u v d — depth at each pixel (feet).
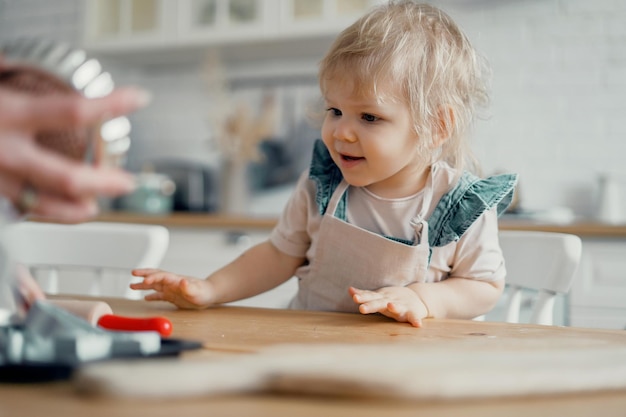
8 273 1.50
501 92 8.02
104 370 1.08
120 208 9.08
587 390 1.22
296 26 8.13
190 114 9.61
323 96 3.61
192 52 9.14
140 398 1.03
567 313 5.99
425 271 3.32
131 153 9.77
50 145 1.20
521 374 1.16
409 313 2.40
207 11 8.66
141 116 9.80
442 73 3.67
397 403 1.09
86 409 0.99
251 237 6.95
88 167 1.16
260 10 8.32
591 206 7.75
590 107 7.79
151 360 1.27
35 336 1.27
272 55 9.12
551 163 7.87
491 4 8.08
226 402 1.06
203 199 9.35
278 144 8.99
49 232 4.09
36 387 1.13
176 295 2.91
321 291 3.58
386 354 1.41
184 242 7.20
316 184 3.79
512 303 3.69
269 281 3.78
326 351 1.45
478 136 8.05
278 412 1.01
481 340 1.91
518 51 7.99
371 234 3.34
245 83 9.30
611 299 5.91
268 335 1.98
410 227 3.66
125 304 2.91
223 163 8.66
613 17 7.74
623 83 7.70
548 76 7.90
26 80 1.26
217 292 3.47
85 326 1.39
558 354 1.45
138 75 9.89
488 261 3.49
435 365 1.23
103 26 9.24
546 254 3.42
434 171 3.68
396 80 3.46
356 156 3.50
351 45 3.51
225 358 1.38
